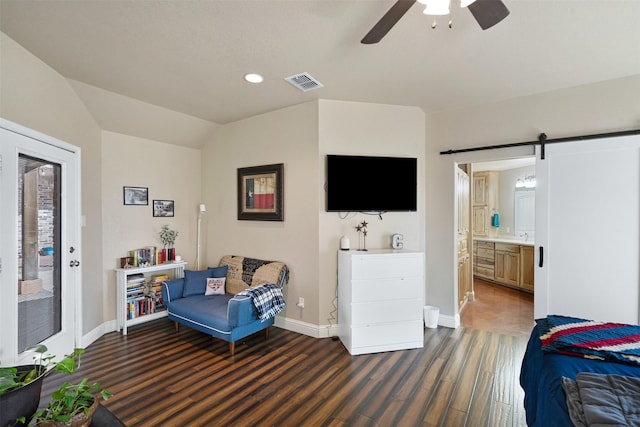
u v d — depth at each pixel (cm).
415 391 232
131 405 214
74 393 126
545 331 188
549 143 307
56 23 202
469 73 275
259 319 304
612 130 282
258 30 210
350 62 254
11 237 218
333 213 340
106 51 238
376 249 340
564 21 198
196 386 238
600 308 286
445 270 371
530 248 512
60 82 276
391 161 348
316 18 196
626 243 276
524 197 578
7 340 214
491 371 262
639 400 115
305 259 345
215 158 438
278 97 330
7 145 215
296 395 227
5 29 208
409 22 199
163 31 211
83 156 314
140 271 361
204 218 451
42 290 255
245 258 388
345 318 311
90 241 325
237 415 204
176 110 370
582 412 112
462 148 359
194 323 316
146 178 396
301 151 348
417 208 371
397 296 305
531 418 157
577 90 297
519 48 232
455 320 364
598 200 286
